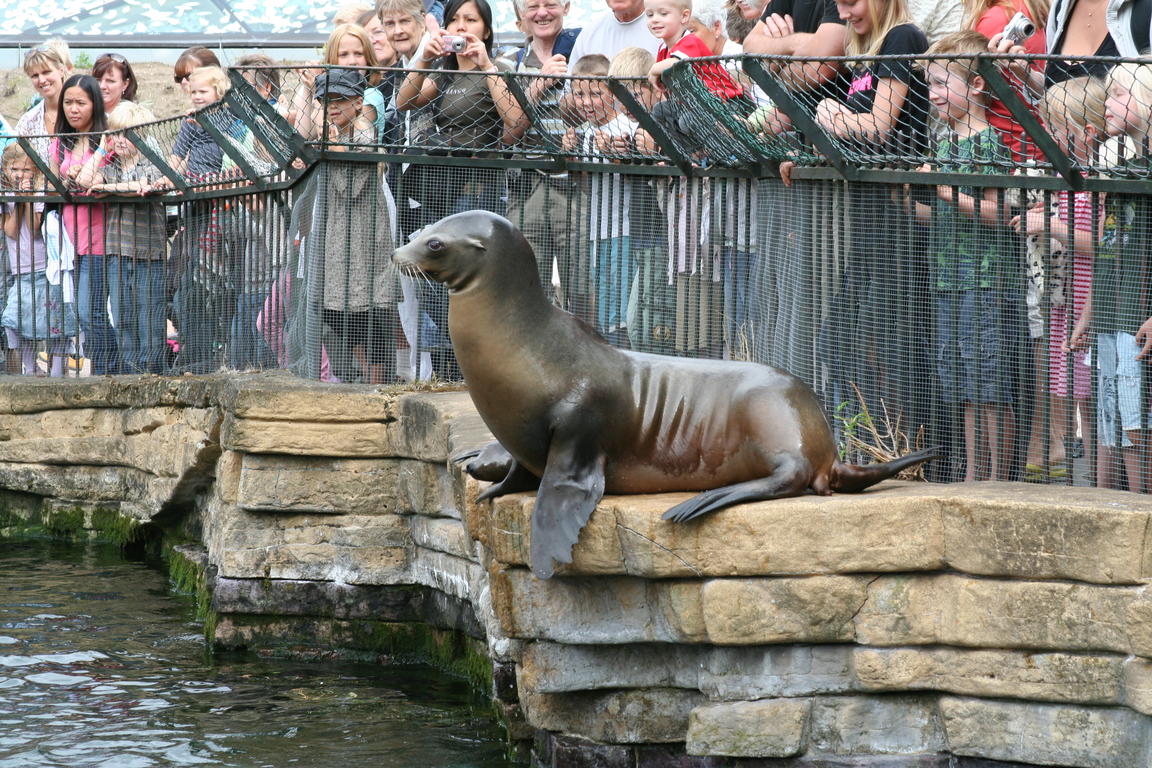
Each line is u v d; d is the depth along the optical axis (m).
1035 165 7.59
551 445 7.29
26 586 13.02
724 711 7.21
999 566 6.73
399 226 11.91
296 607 11.29
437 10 14.66
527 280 7.27
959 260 8.26
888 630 6.98
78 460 14.85
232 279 13.78
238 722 9.28
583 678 7.66
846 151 8.62
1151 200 7.39
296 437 11.17
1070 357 7.83
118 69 16.05
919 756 7.07
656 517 7.04
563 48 13.54
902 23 8.88
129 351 15.09
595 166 11.25
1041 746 6.76
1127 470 7.69
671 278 10.89
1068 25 9.13
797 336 9.30
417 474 10.79
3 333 16.31
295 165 12.52
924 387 8.55
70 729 9.05
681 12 11.60
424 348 11.96
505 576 7.66
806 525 6.92
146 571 13.66
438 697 9.95
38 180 15.66
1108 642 6.53
